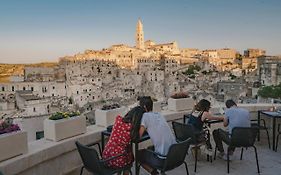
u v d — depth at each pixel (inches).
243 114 261.7
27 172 197.0
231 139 237.6
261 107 374.9
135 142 199.3
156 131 197.6
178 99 354.9
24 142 194.7
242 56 7347.4
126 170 197.9
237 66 6166.3
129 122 196.4
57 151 219.6
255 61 6151.6
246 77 3909.9
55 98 2642.7
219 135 270.5
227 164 249.4
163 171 184.5
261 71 3521.2
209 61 6023.6
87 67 4308.6
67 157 231.8
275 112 313.4
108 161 189.0
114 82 3924.7
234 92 2876.5
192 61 5969.5
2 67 5541.3
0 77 4485.7
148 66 4672.7
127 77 4033.0
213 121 272.7
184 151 193.8
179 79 3978.8
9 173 179.0
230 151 269.1
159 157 193.5
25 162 190.9
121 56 5713.6
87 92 2989.7
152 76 3946.9
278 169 248.8
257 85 3248.0
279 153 290.8
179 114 347.9
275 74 3289.9
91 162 181.0
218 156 279.4
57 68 4566.9
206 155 286.5
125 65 5516.7
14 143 187.6
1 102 2064.5
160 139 197.3
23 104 2012.8
